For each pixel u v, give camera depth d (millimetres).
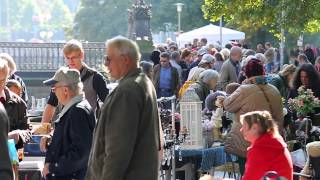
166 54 20953
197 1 72500
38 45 46094
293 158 12492
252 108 11648
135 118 7406
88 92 10898
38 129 10680
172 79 20953
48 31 155500
